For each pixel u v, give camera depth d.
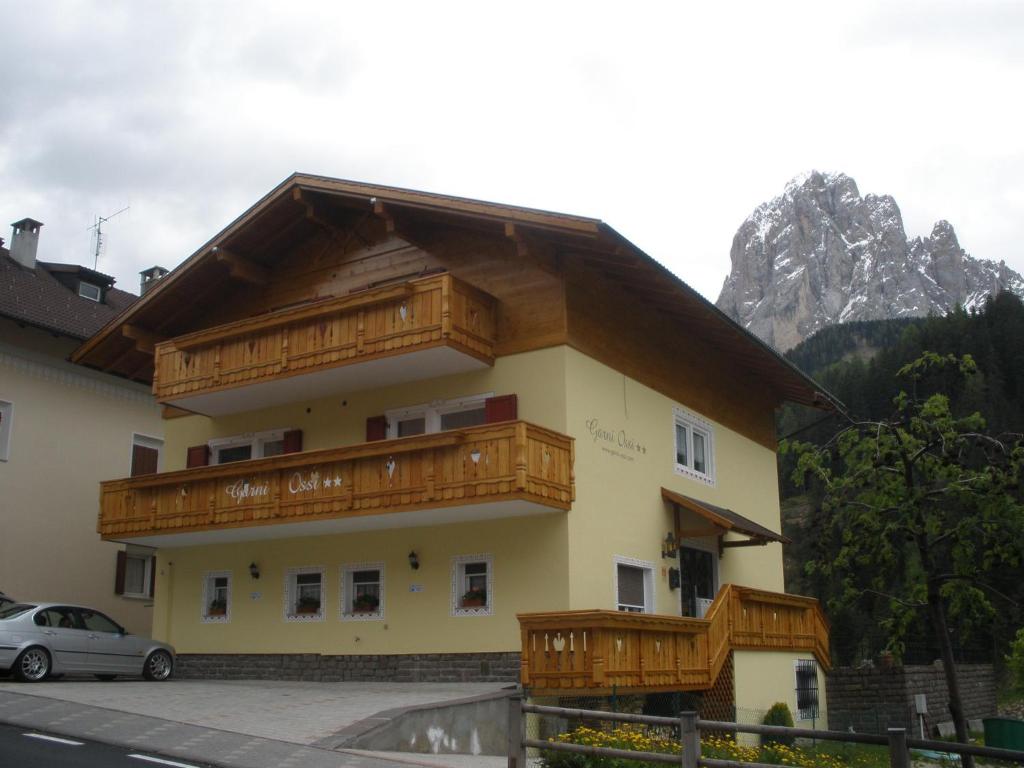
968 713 27.91
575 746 9.89
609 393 19.28
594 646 14.36
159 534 20.73
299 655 20.03
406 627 18.81
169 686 17.89
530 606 17.52
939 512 18.48
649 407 20.67
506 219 17.81
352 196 19.75
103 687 17.14
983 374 56.81
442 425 19.42
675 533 20.58
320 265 21.70
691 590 21.59
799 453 19.73
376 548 19.55
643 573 19.64
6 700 14.09
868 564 19.50
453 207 18.38
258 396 21.02
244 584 21.22
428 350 17.86
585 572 17.67
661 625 15.81
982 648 32.66
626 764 10.23
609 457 18.94
